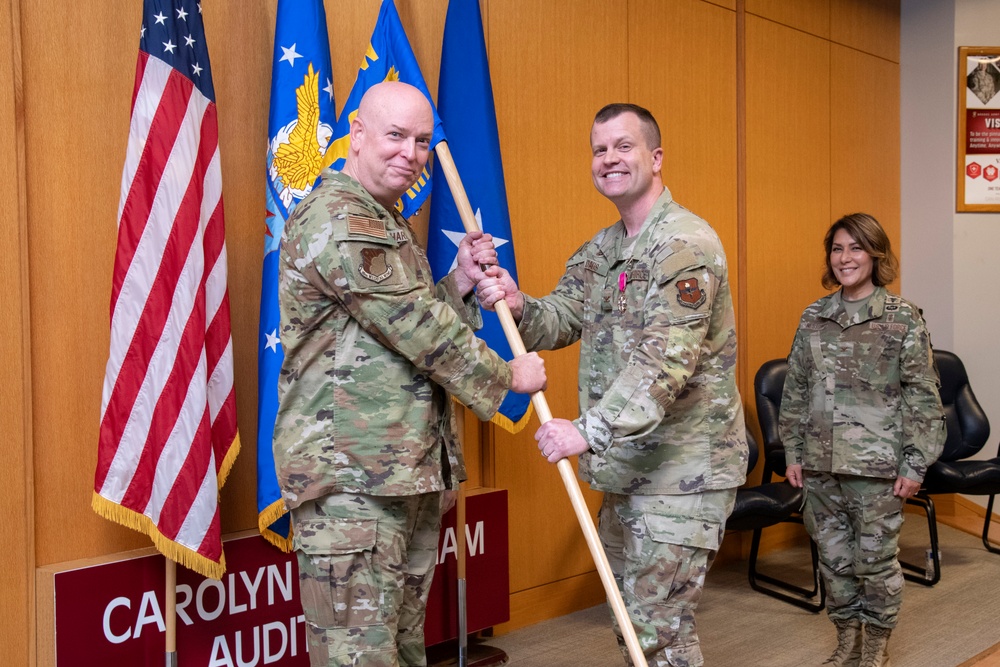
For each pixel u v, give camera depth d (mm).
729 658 3232
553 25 3707
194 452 2402
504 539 3326
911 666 3156
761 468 4750
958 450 4703
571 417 3812
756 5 4750
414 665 2145
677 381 1981
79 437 2516
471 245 2260
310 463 1903
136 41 2617
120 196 2424
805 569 4445
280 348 2627
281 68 2719
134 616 2457
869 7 5594
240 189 2830
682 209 2184
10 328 2359
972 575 4355
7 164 2348
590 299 2305
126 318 2365
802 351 3252
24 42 2404
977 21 5648
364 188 1940
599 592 3900
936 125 5738
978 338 5680
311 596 1920
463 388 1901
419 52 3309
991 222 5680
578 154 3814
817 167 5199
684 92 4332
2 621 2346
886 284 3152
